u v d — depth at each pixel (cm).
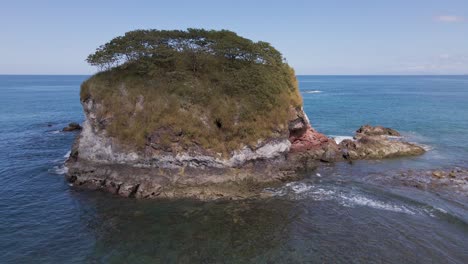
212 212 2412
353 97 11156
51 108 8544
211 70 3581
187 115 3030
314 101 9825
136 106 3095
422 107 8050
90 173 3000
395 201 2541
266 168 3150
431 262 1786
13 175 3206
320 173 3228
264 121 3238
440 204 2462
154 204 2550
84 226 2228
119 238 2077
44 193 2777
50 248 1966
